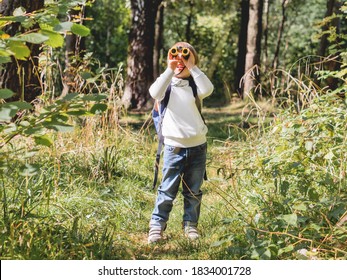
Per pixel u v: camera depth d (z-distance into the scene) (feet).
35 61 26.61
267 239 14.83
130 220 18.99
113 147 24.45
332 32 24.53
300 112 21.54
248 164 22.72
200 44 105.91
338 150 19.08
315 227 14.24
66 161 23.32
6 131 11.85
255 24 68.03
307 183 17.37
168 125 16.79
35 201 17.11
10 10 24.88
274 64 89.97
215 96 95.91
